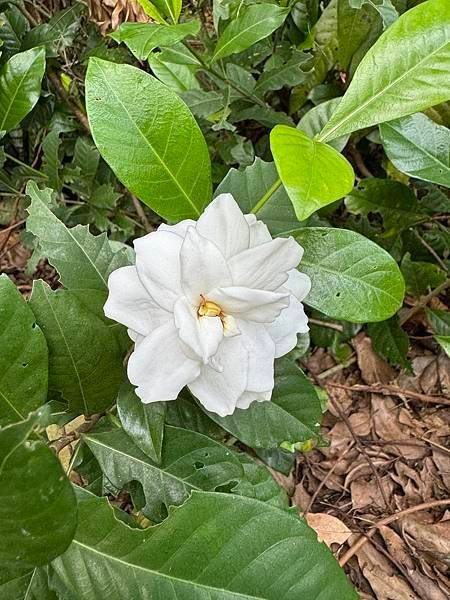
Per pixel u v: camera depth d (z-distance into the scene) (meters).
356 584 0.29
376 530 0.31
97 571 0.17
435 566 0.29
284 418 0.23
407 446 0.34
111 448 0.20
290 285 0.19
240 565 0.17
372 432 0.34
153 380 0.17
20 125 0.32
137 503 0.22
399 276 0.21
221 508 0.17
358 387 0.35
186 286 0.16
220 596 0.16
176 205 0.20
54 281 0.39
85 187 0.32
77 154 0.31
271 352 0.17
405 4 0.28
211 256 0.16
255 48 0.30
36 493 0.14
